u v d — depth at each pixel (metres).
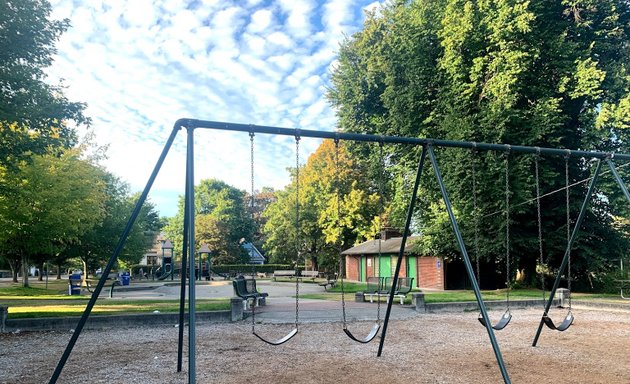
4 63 13.29
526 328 10.72
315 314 12.75
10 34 13.08
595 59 20.27
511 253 20.50
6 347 8.24
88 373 6.37
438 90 21.33
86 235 32.09
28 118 13.30
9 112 12.85
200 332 9.92
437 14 21.88
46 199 20.47
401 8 23.81
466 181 19.17
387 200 37.53
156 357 7.40
